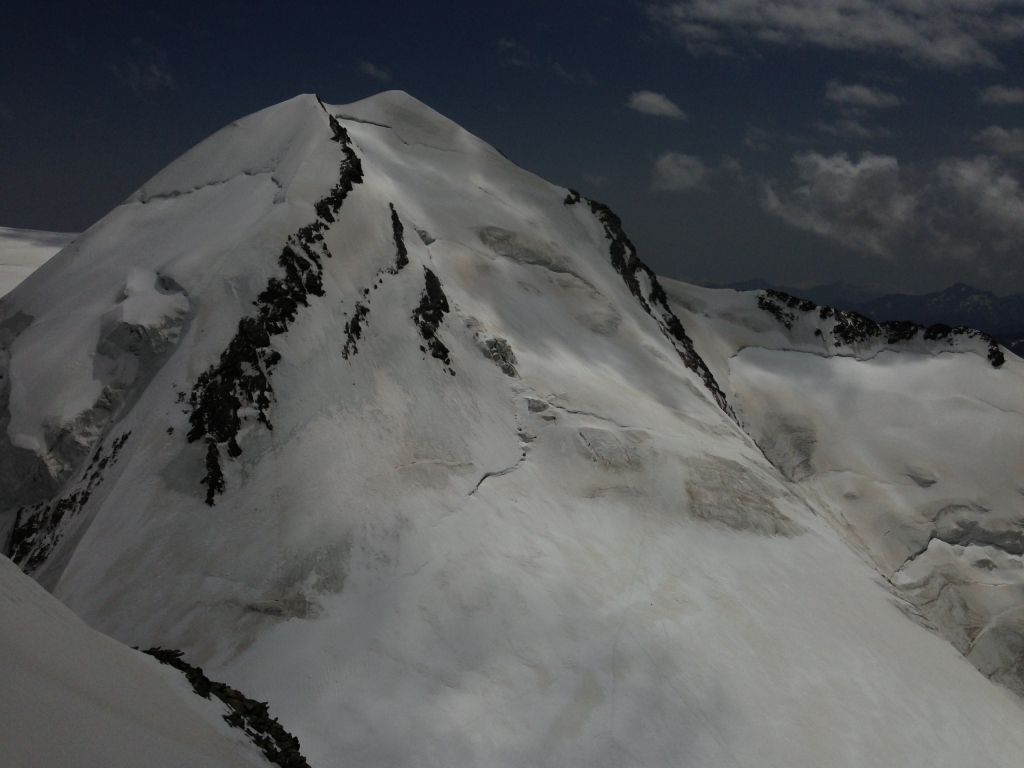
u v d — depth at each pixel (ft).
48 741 18.22
